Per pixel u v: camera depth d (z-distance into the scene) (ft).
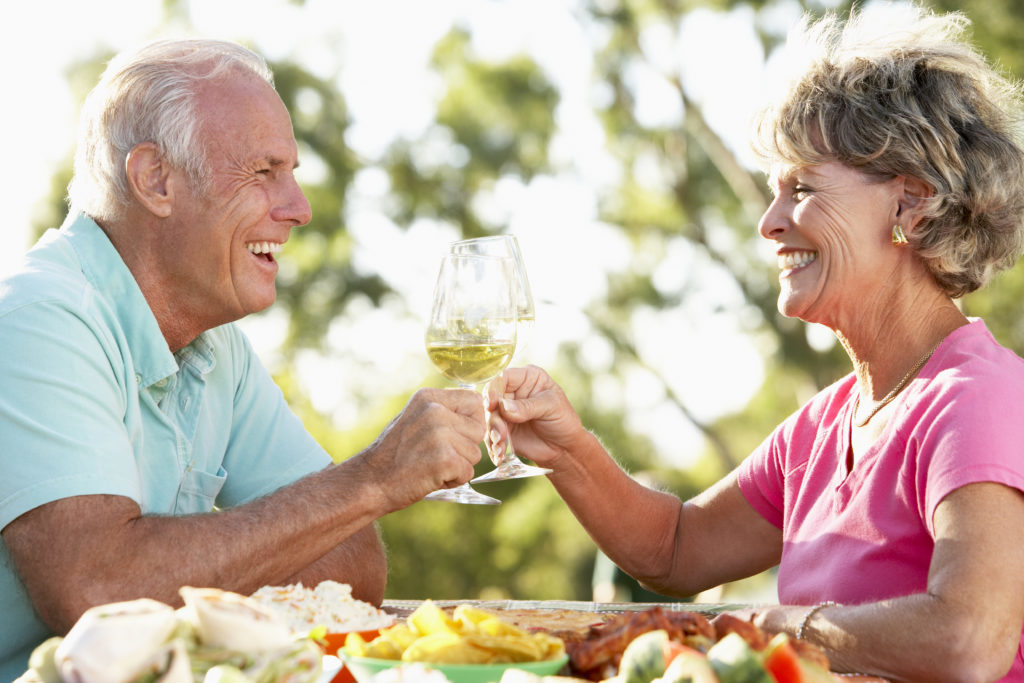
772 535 8.50
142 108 7.27
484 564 49.60
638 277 48.91
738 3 41.73
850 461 7.36
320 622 5.18
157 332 7.28
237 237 7.41
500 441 8.07
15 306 6.55
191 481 7.97
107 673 3.66
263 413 8.71
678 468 50.39
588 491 8.46
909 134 6.93
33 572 6.07
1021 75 31.24
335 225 47.75
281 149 7.54
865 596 6.70
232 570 6.16
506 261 7.51
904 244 7.06
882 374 7.24
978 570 5.74
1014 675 6.12
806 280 7.36
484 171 47.60
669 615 4.74
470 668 4.32
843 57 7.30
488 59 47.24
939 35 7.48
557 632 5.01
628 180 49.47
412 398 6.75
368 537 7.45
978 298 32.94
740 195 46.11
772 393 48.11
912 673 5.67
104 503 6.13
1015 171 7.09
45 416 6.26
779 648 3.88
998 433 6.12
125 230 7.38
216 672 3.66
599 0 46.01
